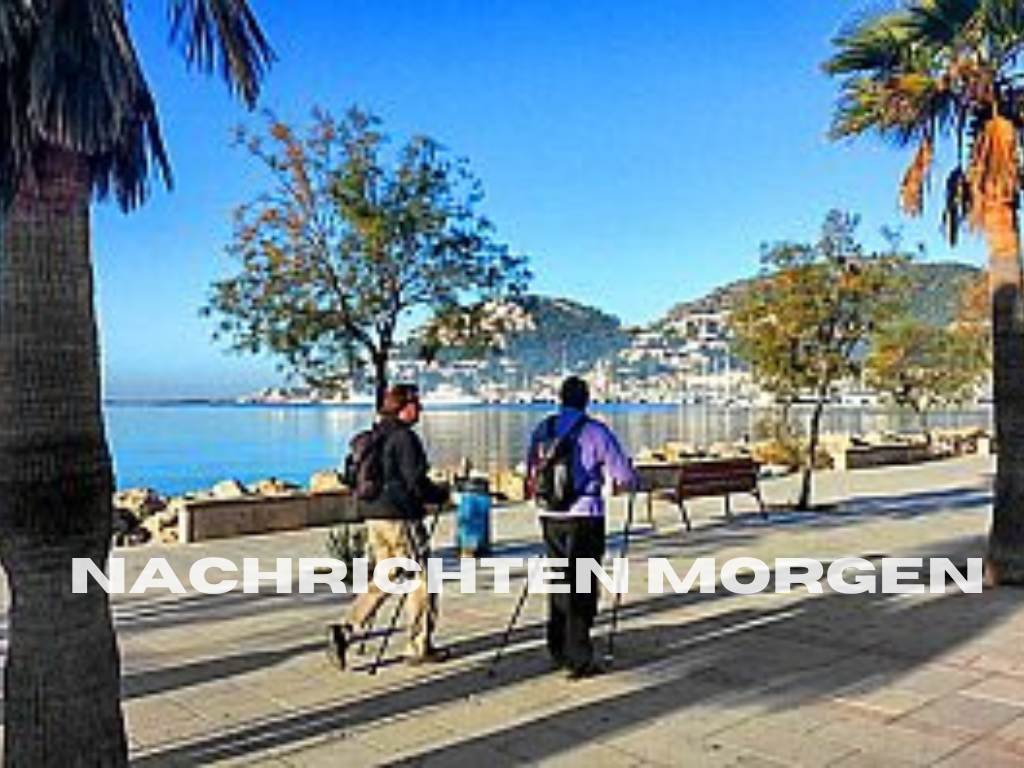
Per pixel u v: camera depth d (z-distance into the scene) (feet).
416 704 20.93
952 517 51.39
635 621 27.99
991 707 20.34
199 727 19.71
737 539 43.93
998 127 31.27
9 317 13.08
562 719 19.88
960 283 115.34
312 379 47.91
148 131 14.48
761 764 17.46
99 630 13.57
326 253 46.26
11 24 12.09
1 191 13.11
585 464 22.70
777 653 24.49
